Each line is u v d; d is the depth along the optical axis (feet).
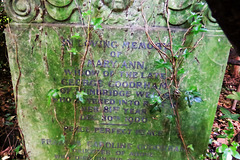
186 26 4.41
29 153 5.69
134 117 5.17
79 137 5.45
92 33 4.52
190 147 5.02
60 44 4.65
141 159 5.60
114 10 4.34
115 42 4.57
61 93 5.05
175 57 4.42
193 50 4.51
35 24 4.52
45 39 4.63
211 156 5.70
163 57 4.58
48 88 5.03
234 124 7.98
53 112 5.23
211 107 4.94
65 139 5.47
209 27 4.37
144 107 5.06
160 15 4.36
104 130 5.34
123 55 4.66
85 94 4.61
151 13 4.35
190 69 4.66
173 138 5.29
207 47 4.48
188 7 4.27
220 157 4.60
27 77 4.96
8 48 4.72
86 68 4.80
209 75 4.69
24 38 4.64
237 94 5.24
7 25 4.54
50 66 4.84
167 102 4.96
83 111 5.18
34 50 4.73
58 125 5.34
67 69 4.84
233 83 12.66
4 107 8.34
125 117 5.18
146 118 5.16
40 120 5.34
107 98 5.04
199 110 4.98
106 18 4.41
